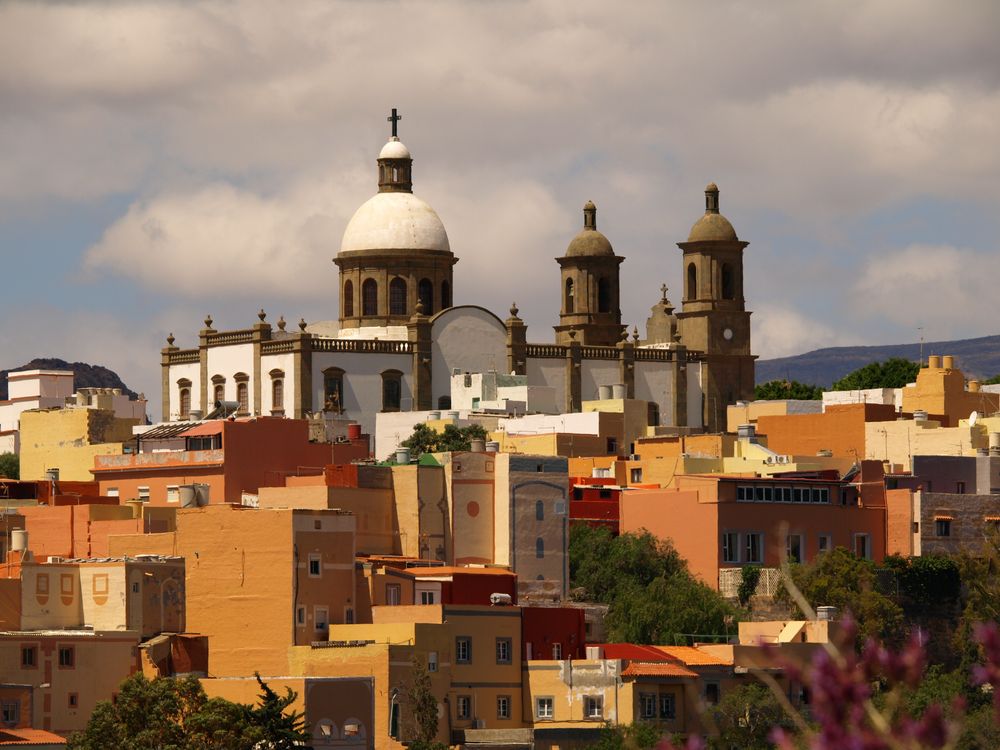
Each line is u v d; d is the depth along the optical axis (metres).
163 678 199.75
